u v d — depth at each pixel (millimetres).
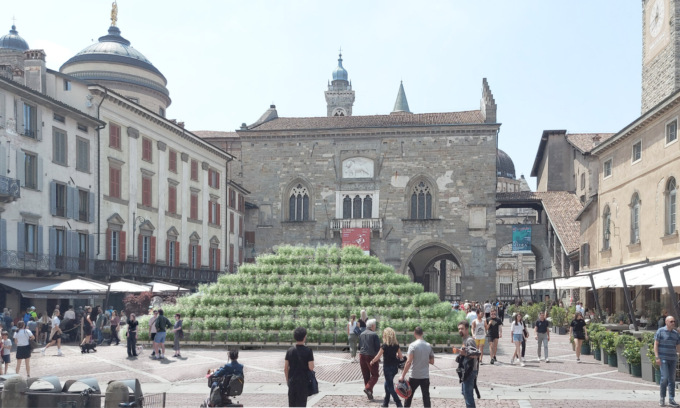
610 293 45469
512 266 117188
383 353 16188
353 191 74000
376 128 73250
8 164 37312
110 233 47906
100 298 46125
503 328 51469
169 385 20219
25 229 38781
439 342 30891
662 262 27516
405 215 72750
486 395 18234
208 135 85188
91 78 70000
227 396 13852
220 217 68562
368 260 34938
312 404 16859
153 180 54562
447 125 72062
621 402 17016
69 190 43219
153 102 74062
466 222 71625
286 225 75062
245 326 32656
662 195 35406
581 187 68188
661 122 35906
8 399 12227
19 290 35625
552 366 25484
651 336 21547
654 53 44688
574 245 59875
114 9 75812
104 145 47531
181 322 29656
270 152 76188
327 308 32562
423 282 83375
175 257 58188
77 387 13742
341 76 164500
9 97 37625
